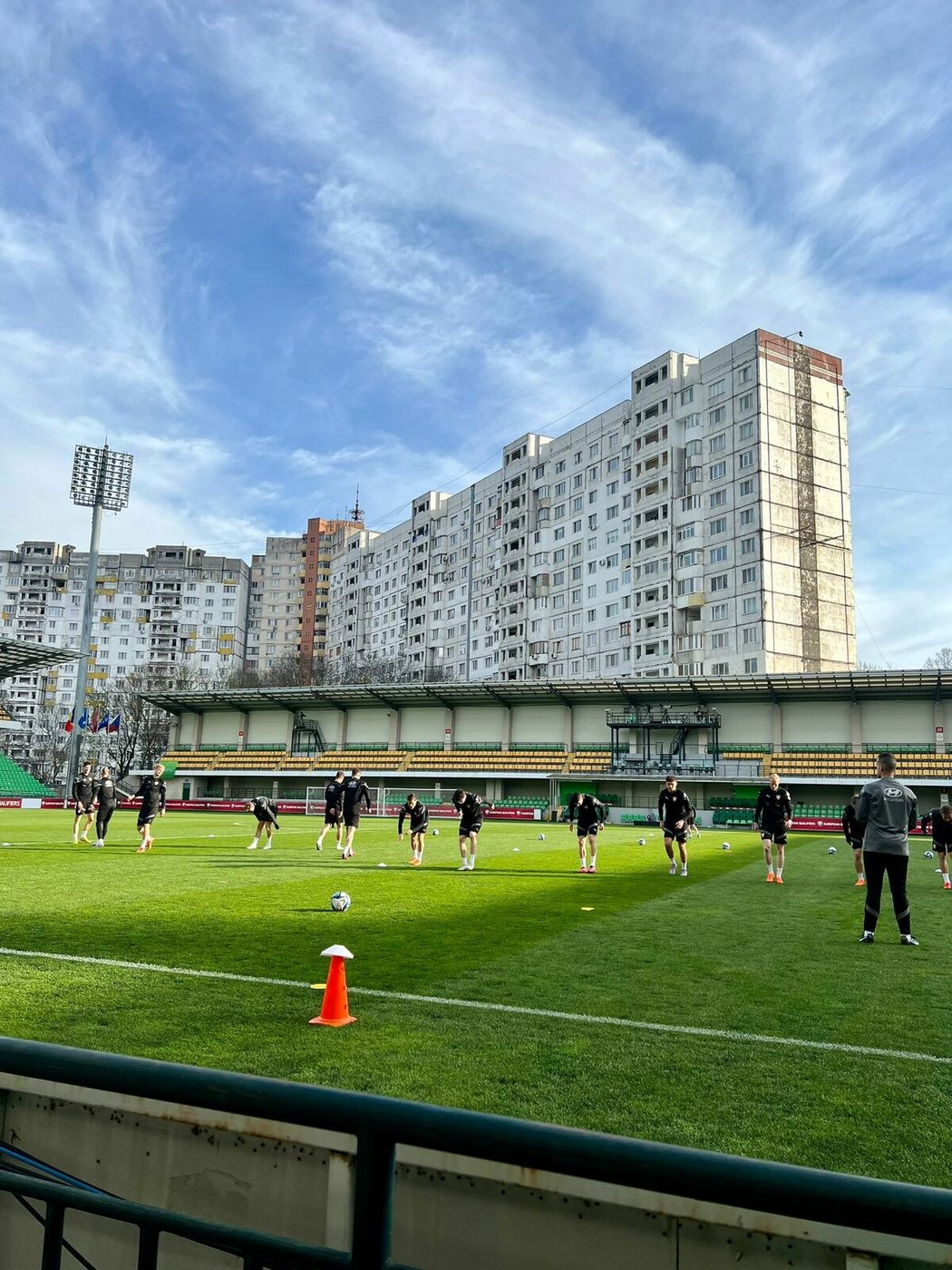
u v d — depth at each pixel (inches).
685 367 3147.1
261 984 282.8
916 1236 50.3
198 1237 69.1
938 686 2049.7
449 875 672.4
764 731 2257.6
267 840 986.1
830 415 2962.6
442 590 4471.0
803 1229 101.5
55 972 295.4
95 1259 138.2
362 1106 63.2
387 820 1870.1
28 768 4478.3
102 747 3789.4
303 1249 64.9
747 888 621.3
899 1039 230.2
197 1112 133.0
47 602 6013.8
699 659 2896.2
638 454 3221.0
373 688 2571.4
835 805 2096.5
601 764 2362.2
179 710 2935.5
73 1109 144.3
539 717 2532.0
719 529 2913.4
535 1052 213.0
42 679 5821.9
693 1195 54.7
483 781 2482.8
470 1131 59.9
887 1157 153.9
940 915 486.6
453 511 4436.5
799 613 2768.2
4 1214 143.8
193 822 1619.1
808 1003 268.8
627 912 482.0
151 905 466.3
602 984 294.2
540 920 444.8
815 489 2876.5
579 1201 112.9
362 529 5895.7
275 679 4224.9
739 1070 202.4
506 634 3863.2
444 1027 235.0
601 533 3388.3
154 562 6097.4
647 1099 181.6
